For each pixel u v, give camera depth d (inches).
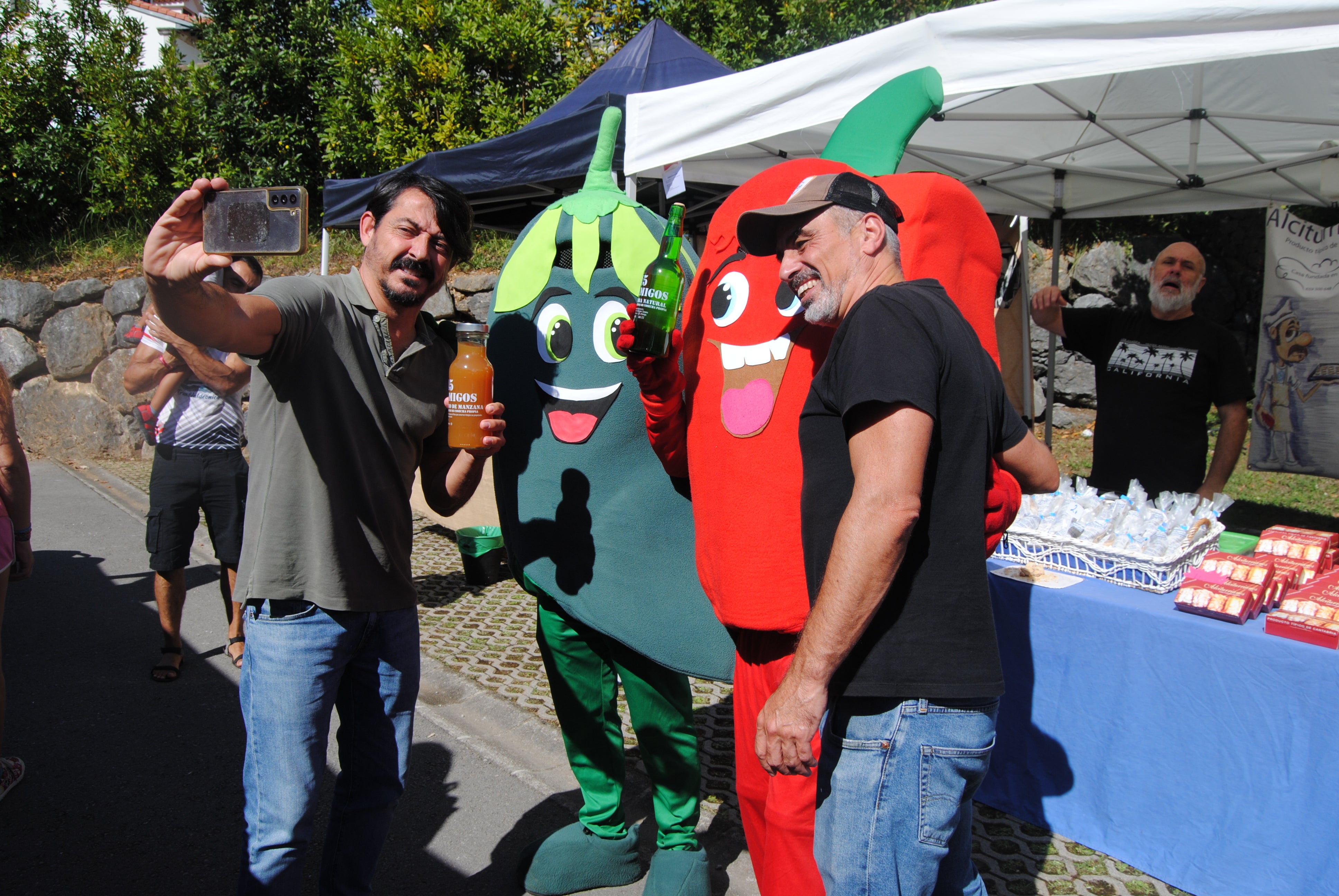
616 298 89.4
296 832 73.5
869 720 58.7
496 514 236.1
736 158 195.2
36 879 100.8
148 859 105.4
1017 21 100.9
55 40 459.8
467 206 78.4
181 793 121.0
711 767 129.4
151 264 59.9
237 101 461.7
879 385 53.5
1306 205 206.2
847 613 53.7
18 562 116.6
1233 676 89.8
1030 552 114.6
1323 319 214.1
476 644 181.0
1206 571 99.0
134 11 650.8
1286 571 100.2
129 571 228.8
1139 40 94.4
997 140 185.8
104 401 392.2
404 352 80.8
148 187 447.8
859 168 82.5
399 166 414.0
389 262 75.4
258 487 75.4
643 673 91.4
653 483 89.8
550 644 95.6
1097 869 101.0
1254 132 167.6
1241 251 315.0
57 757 130.3
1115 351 162.6
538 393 92.4
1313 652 84.2
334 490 74.5
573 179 214.5
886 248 63.1
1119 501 115.3
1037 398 339.0
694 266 94.0
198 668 166.1
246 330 66.4
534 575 91.0
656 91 139.6
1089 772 103.2
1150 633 96.1
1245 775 89.7
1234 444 149.6
